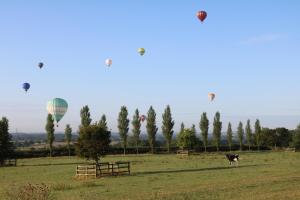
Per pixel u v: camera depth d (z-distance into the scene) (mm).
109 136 52250
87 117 112062
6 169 61062
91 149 50375
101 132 51469
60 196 29484
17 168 62875
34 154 96125
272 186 31766
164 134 112375
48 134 99062
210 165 60000
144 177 43469
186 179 40062
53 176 48469
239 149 125375
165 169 54062
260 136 132750
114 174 47000
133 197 27859
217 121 120375
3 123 71688
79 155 51281
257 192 28609
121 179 41969
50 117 100125
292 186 31531
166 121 112250
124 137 107312
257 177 39312
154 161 72375
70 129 103750
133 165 62719
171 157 86500
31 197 21844
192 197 26906
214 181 36969
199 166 58406
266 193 27984
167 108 113125
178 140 105125
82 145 50906
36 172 54719
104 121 113250
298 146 117500
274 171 45688
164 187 33562
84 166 46125
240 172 46188
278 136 139875
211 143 125750
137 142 112688
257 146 128625
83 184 37062
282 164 57719
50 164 70875
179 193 29016
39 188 22859
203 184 34750
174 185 34875
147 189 32625
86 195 29688
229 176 41688
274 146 138000
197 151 115125
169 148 112125
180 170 51938
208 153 103688
